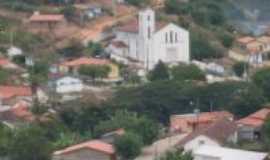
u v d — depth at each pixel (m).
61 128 181.00
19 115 185.75
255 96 191.25
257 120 178.25
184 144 164.12
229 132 171.12
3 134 162.50
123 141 162.12
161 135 178.75
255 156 154.25
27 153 153.25
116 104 192.75
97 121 185.75
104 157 161.12
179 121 185.62
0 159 153.50
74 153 161.25
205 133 167.38
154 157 159.62
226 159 153.50
